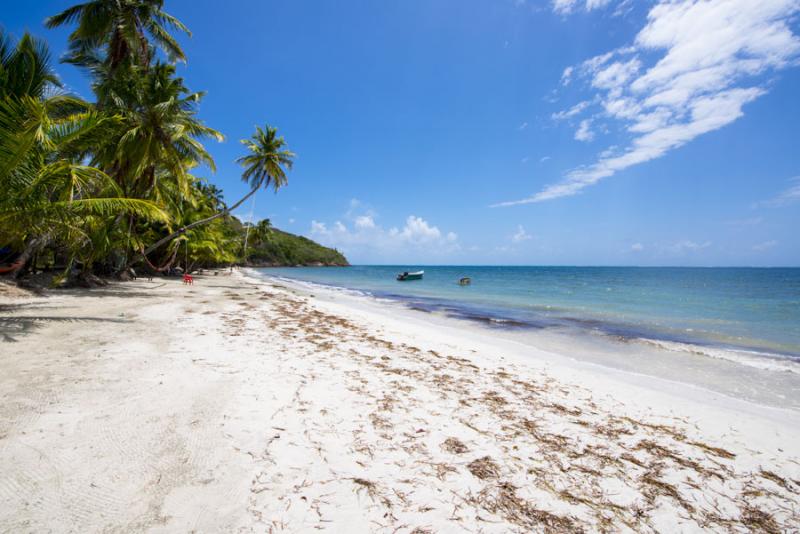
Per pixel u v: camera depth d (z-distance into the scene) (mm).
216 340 7512
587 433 4285
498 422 4387
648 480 3318
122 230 18297
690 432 4547
